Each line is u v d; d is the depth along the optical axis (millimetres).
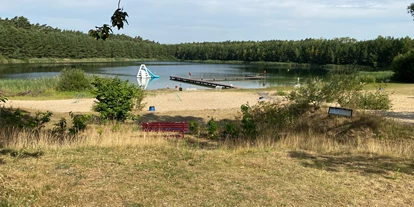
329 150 7602
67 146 7277
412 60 41781
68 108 17812
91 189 4758
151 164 6012
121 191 4734
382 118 11203
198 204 4422
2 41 89250
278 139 8703
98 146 7305
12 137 7703
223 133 10203
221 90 30594
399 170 6129
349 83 13633
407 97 22688
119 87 12539
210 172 5711
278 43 135000
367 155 7203
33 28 129000
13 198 4258
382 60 87375
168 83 45500
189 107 19000
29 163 5762
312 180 5500
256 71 76438
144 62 123000
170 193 4742
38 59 98562
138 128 10844
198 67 94562
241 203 4504
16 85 27328
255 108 12820
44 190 4617
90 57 116812
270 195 4809
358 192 5043
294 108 11883
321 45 109250
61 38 107250
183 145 7867
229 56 143125
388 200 4781
